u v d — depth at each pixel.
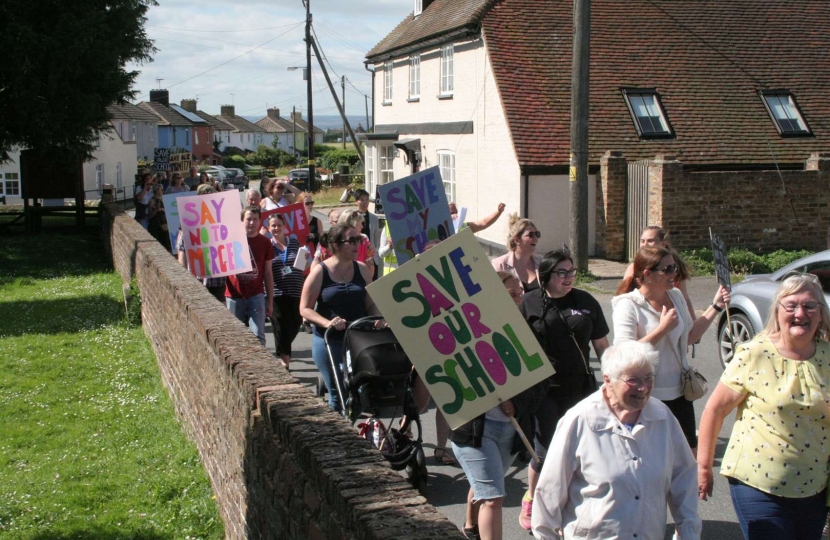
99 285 16.05
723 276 5.86
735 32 23.70
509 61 21.70
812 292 4.04
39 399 8.63
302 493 3.76
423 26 27.70
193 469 6.59
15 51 21.44
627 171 19.16
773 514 4.05
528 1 23.09
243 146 129.00
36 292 15.80
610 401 3.75
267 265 8.95
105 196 25.75
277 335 9.16
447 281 4.62
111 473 6.60
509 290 5.46
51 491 6.24
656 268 5.22
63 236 24.70
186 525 5.69
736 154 20.66
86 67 22.94
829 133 21.55
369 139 30.61
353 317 6.83
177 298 7.88
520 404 4.80
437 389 4.60
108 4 23.52
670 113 21.31
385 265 10.92
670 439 3.79
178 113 92.81
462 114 23.92
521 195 20.11
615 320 5.32
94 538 5.49
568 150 20.28
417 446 6.17
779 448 4.04
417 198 9.05
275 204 13.03
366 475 3.36
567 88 21.50
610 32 22.97
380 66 31.70
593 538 3.69
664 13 23.86
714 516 5.84
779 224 19.02
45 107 22.28
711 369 9.84
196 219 8.91
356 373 6.02
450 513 5.91
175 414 8.10
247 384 4.86
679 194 18.31
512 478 6.62
